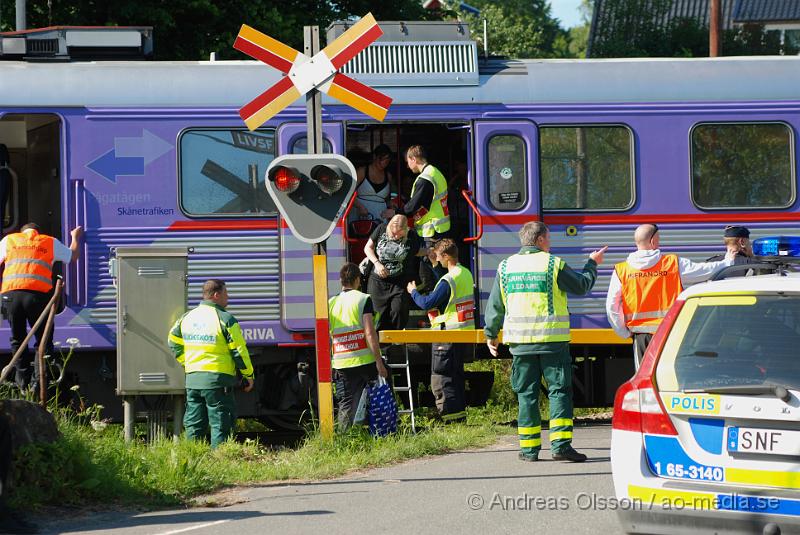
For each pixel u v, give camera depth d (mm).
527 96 34281
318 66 26547
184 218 33344
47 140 34062
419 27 34594
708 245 34438
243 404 34406
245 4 65188
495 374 41438
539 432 26391
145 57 35906
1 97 33125
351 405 29719
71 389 29609
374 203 35531
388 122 33969
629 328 28219
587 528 19344
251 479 25016
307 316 33344
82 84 33406
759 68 35094
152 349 29625
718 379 16453
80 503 22203
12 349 32062
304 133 33812
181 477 23844
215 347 28609
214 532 19625
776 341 16391
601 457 26688
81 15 63312
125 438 29422
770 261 21719
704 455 16328
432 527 19672
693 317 17031
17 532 19344
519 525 19703
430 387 36312
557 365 25922
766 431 15977
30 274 31781
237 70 34062
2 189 34594
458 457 27859
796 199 34719
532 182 34031
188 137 33531
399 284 33281
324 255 27078
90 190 33188
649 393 16812
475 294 33906
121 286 29625
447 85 34188
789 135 34844
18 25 56406
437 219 33969
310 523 20219
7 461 19422
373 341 29312
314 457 26672
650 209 34344
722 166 34625
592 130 34375
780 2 116625
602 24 103500
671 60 35031
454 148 37156
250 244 33438
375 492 23109
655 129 34438
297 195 26031
